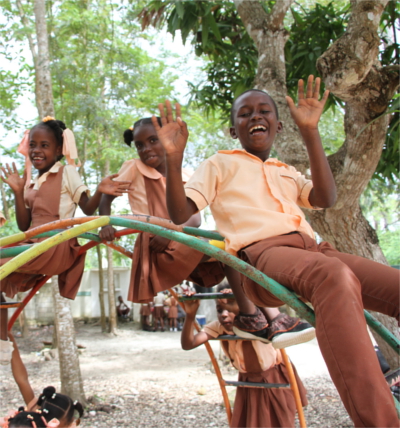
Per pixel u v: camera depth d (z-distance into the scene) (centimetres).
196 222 285
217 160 209
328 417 563
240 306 310
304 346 1134
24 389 292
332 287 140
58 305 692
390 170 482
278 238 184
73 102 1036
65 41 1077
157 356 1095
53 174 281
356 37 329
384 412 122
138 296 253
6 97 960
